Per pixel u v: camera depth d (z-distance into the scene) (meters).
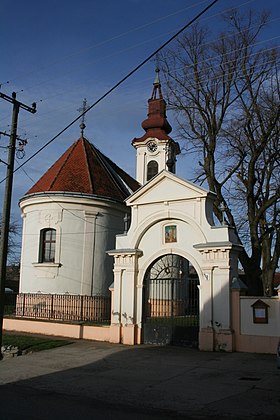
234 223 25.25
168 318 19.86
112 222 29.45
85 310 24.44
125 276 20.48
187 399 10.77
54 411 9.36
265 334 17.00
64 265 27.62
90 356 17.16
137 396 11.13
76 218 28.28
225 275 17.88
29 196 28.80
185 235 19.25
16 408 9.52
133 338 19.77
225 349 17.42
